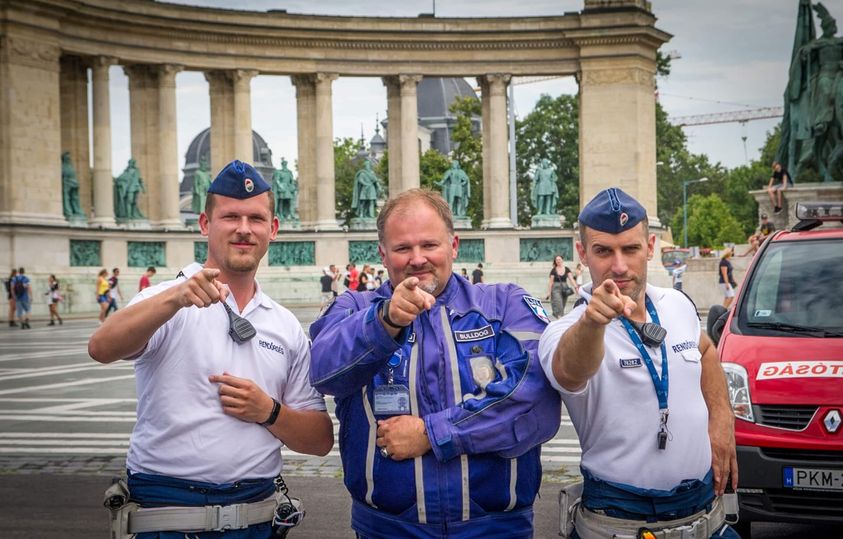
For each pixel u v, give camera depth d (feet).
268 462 18.13
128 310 16.29
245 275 18.15
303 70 192.75
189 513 17.39
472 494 16.44
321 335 16.79
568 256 194.08
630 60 197.26
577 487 18.79
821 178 114.42
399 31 192.95
